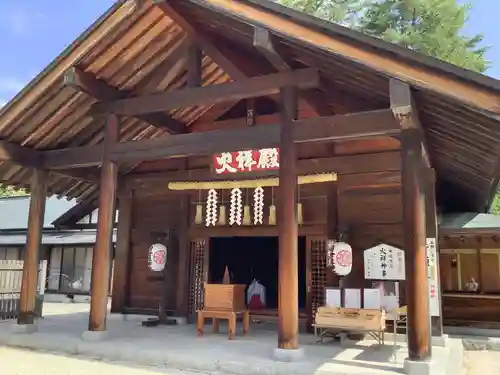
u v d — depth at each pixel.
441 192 9.89
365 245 7.96
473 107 4.34
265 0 5.24
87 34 6.39
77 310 12.38
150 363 5.81
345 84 6.12
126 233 10.08
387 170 7.87
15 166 8.17
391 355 5.95
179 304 9.29
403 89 4.71
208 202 8.99
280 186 5.79
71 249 17.22
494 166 6.46
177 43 7.11
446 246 10.51
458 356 6.27
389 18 16.78
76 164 7.57
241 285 7.61
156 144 6.76
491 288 10.02
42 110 7.24
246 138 6.18
